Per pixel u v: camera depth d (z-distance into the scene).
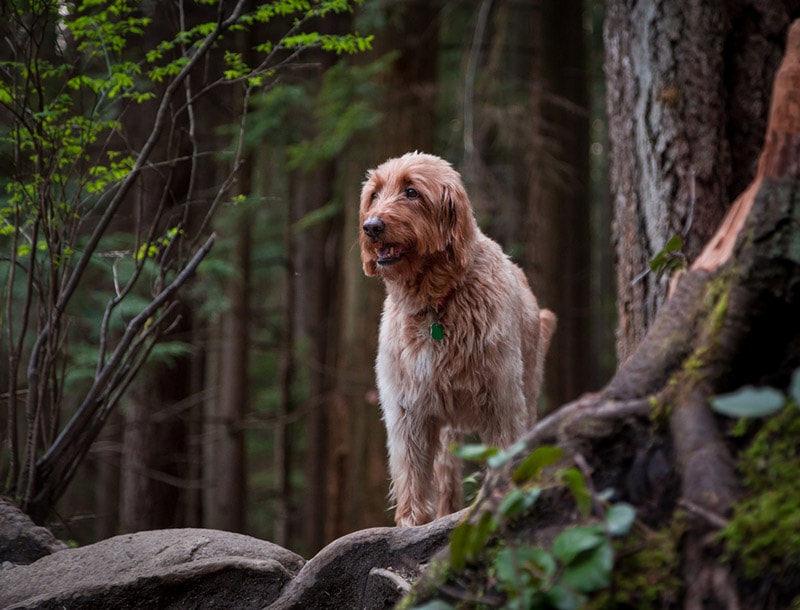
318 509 16.64
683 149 5.82
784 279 2.58
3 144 6.19
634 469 2.55
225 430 15.06
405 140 12.29
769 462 2.35
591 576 2.25
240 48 11.84
